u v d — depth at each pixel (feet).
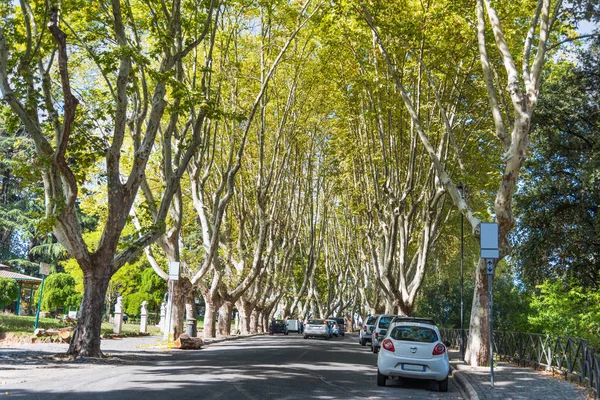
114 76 74.54
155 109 59.98
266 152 132.26
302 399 35.01
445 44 77.92
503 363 66.90
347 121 109.40
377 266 115.55
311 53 106.93
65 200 56.03
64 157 54.08
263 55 102.94
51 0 53.26
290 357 68.28
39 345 71.20
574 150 74.13
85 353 56.18
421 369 45.24
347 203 155.53
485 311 63.05
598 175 62.90
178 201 86.79
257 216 141.38
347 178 134.21
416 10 77.25
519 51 74.49
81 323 56.95
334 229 201.05
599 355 37.27
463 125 95.04
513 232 81.82
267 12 95.50
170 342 81.25
